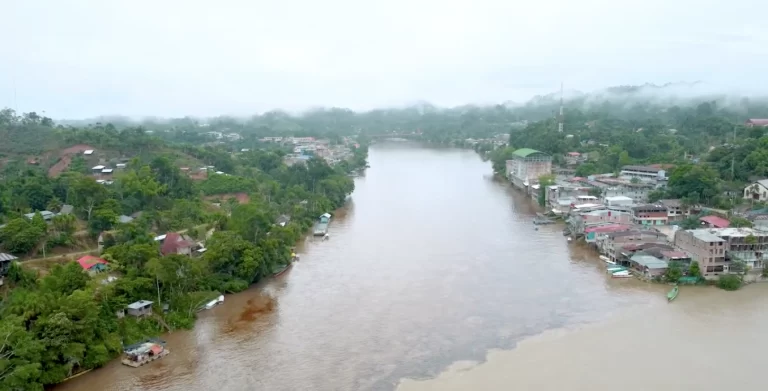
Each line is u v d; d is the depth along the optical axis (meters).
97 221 112.06
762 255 105.00
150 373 73.00
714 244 102.25
